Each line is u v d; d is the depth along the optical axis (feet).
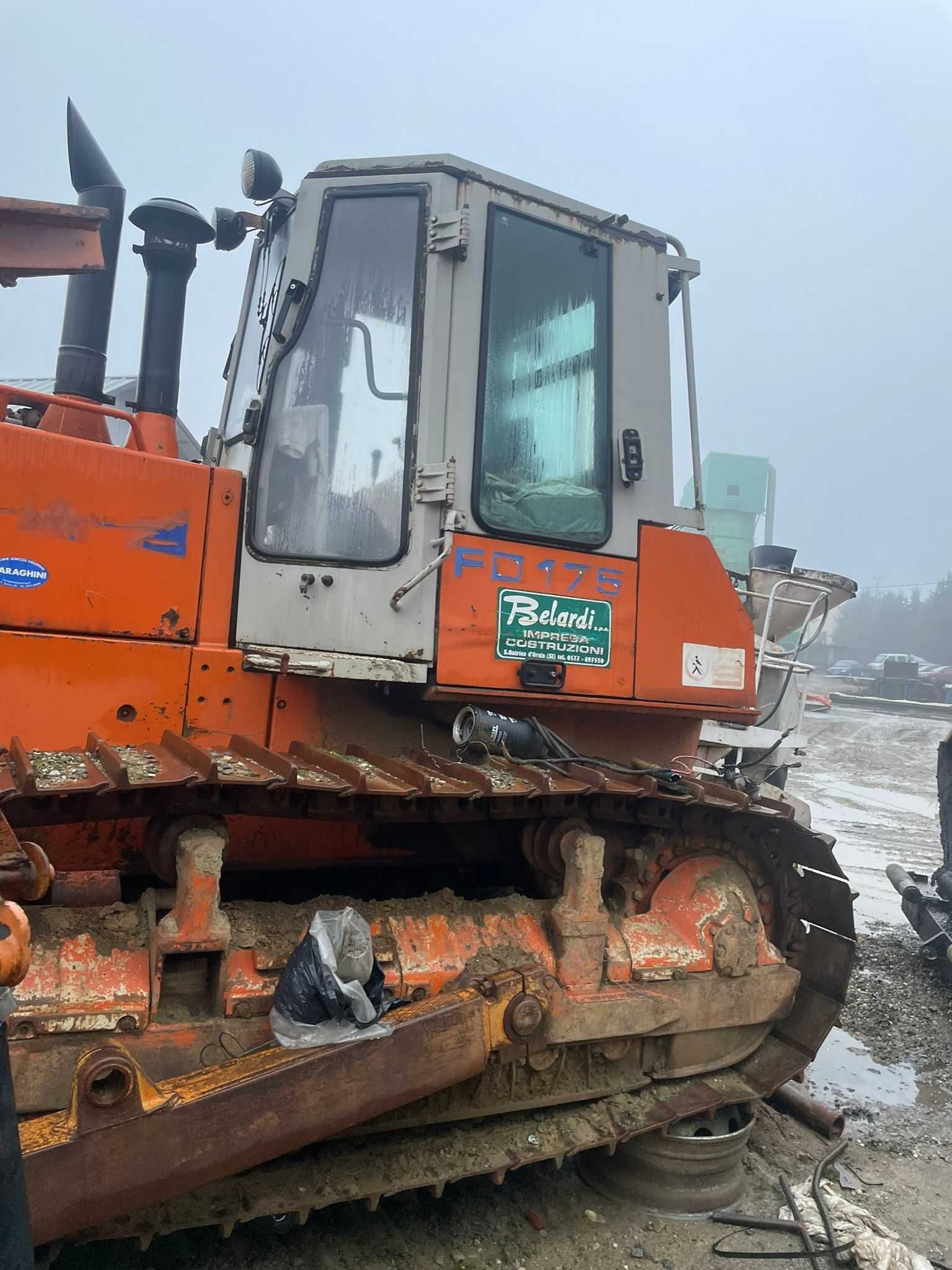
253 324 13.47
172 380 14.74
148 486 10.36
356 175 11.28
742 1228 10.82
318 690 11.01
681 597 12.66
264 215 13.34
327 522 10.84
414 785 9.33
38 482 9.80
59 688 9.68
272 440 10.91
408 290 11.10
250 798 9.05
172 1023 8.73
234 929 9.42
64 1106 8.09
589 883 10.92
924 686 95.55
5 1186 4.36
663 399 12.79
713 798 11.59
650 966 11.33
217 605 10.68
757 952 12.07
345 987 8.75
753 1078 12.26
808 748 55.83
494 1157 10.09
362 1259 9.76
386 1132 10.22
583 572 11.71
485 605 10.94
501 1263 9.91
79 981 8.50
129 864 10.18
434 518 10.67
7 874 4.56
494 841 12.26
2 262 9.11
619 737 13.12
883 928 22.45
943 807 21.40
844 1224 10.69
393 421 10.89
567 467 11.81
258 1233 9.98
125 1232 8.38
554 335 11.86
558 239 12.03
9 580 9.62
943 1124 13.51
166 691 10.18
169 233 14.67
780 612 17.21
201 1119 7.80
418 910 10.59
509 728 11.12
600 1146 11.36
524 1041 9.98
